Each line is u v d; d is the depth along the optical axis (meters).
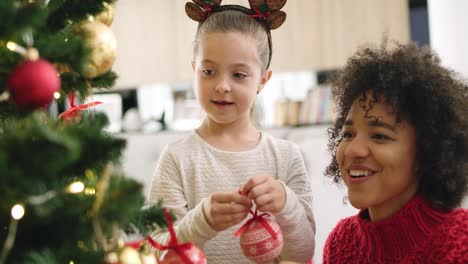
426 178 0.65
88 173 0.54
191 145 0.91
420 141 0.63
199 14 0.96
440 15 1.81
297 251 0.76
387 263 0.65
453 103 0.63
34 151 0.43
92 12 0.60
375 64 0.66
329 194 1.41
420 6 2.03
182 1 2.39
